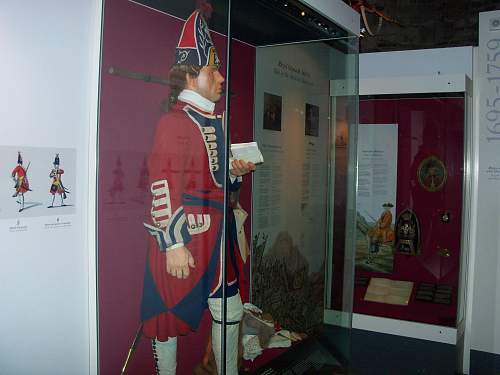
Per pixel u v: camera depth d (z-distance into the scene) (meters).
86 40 1.86
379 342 3.77
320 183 2.74
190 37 1.85
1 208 1.66
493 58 3.66
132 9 1.78
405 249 3.77
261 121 2.24
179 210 1.87
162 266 1.86
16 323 1.71
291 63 2.41
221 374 1.93
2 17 1.63
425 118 3.65
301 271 2.64
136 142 1.81
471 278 3.84
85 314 1.91
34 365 1.77
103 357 1.85
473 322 3.81
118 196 1.84
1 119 1.64
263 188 2.29
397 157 3.77
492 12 3.63
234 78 2.05
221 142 1.86
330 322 2.83
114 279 1.86
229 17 1.81
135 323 1.85
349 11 2.55
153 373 1.89
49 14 1.74
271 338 2.36
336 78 2.69
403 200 3.78
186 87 1.85
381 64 3.97
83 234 1.89
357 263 3.93
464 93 3.47
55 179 1.79
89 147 1.87
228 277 2.01
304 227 2.64
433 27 5.57
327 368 2.74
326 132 2.74
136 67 1.79
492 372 3.75
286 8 2.10
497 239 3.71
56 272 1.81
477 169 3.76
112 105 1.83
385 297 3.79
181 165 1.86
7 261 1.68
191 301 1.92
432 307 3.65
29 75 1.70
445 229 3.65
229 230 1.99
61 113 1.79
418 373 3.58
